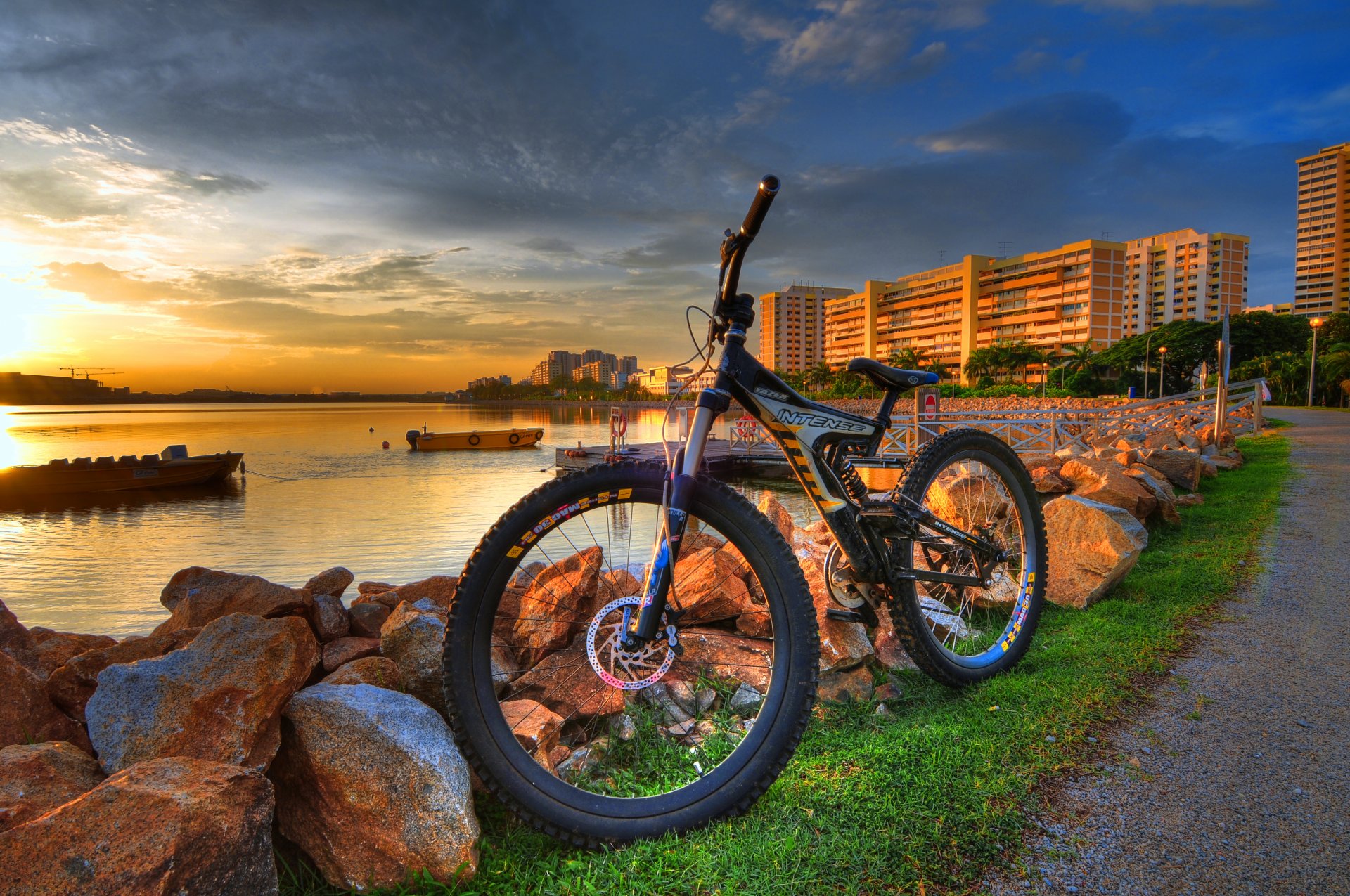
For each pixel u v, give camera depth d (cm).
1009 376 10031
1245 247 11925
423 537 1822
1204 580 421
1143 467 762
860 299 14050
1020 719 244
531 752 193
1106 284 9825
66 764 150
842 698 262
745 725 243
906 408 4453
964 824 186
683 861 171
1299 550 505
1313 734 236
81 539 1958
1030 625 297
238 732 161
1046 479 688
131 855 113
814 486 236
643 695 253
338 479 3372
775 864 169
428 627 230
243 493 2955
